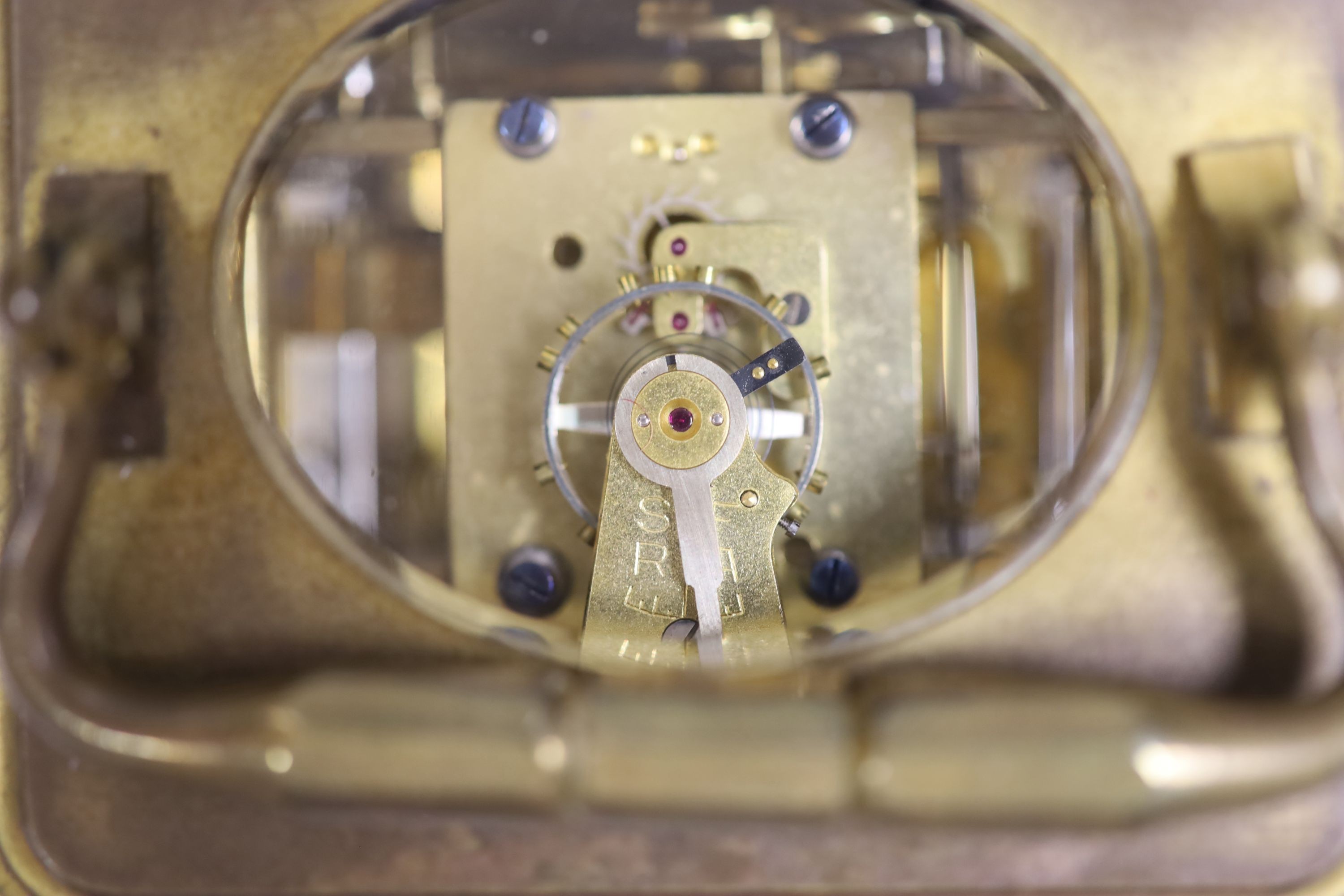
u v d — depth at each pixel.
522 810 0.08
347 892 0.09
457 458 0.10
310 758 0.08
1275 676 0.09
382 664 0.09
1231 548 0.09
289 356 0.10
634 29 0.10
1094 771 0.08
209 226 0.09
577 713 0.08
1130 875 0.09
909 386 0.10
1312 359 0.09
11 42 0.09
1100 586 0.09
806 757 0.08
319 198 0.10
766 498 0.09
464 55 0.10
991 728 0.08
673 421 0.09
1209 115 0.09
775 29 0.10
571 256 0.10
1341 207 0.09
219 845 0.09
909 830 0.09
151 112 0.09
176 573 0.09
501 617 0.10
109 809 0.09
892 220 0.10
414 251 0.10
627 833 0.09
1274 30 0.09
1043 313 0.10
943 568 0.10
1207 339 0.09
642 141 0.10
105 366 0.09
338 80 0.09
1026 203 0.10
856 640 0.09
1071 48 0.09
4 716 0.09
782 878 0.09
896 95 0.10
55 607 0.09
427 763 0.08
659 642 0.09
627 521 0.09
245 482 0.09
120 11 0.09
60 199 0.09
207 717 0.08
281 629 0.09
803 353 0.09
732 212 0.10
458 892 0.09
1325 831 0.09
